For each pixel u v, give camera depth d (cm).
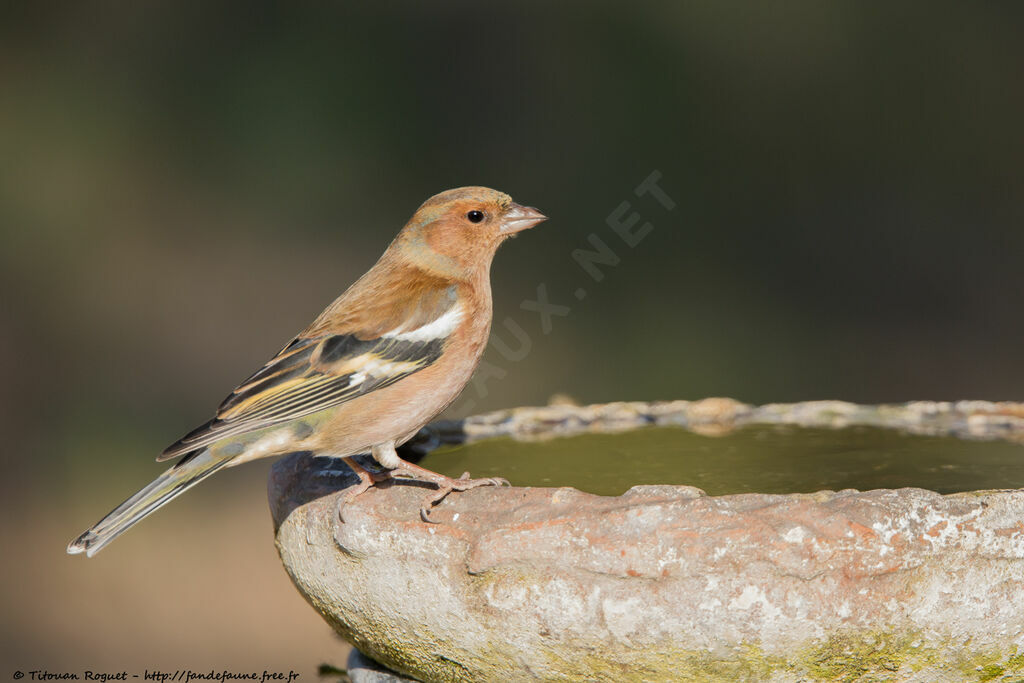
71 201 1605
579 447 586
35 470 1240
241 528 1173
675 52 1694
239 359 1440
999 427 616
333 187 1692
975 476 511
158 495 472
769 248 1584
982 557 370
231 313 1525
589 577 375
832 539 361
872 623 368
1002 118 1653
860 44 1677
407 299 518
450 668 425
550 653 391
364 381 495
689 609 368
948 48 1680
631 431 623
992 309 1489
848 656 374
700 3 1703
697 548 364
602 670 389
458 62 1753
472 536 396
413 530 407
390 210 1672
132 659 950
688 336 1445
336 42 1772
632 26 1714
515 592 386
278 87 1738
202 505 1219
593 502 385
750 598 364
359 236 1652
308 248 1631
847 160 1642
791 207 1608
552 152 1662
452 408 752
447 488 421
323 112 1736
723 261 1570
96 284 1541
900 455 555
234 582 1077
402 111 1734
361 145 1722
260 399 482
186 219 1648
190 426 1312
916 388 1353
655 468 538
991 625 375
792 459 552
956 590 370
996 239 1567
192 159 1692
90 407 1344
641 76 1694
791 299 1513
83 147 1652
